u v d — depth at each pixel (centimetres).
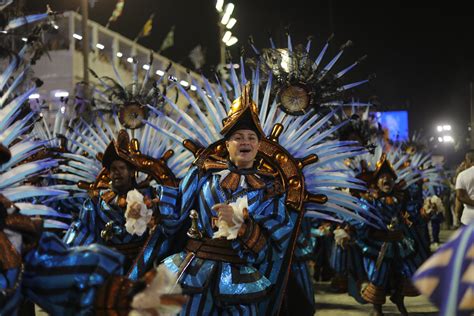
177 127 477
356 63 513
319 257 944
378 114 830
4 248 256
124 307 258
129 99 618
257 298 388
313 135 514
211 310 387
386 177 679
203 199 407
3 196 265
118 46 1598
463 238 198
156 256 428
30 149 319
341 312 732
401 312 691
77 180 576
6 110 319
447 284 192
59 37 1429
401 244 678
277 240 391
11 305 255
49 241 276
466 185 714
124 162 512
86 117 690
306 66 504
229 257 393
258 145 422
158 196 425
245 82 502
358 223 662
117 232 504
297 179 460
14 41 364
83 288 264
